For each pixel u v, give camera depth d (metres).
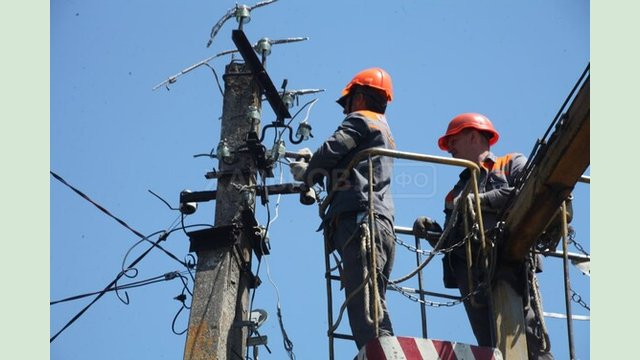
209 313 14.77
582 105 13.38
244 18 16.62
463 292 14.80
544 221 14.07
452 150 15.68
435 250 13.76
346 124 14.27
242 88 16.80
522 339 14.13
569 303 13.58
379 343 12.10
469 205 14.30
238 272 15.40
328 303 13.69
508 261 14.52
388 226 13.77
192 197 16.44
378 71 15.12
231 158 16.17
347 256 13.57
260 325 15.73
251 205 15.83
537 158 14.03
